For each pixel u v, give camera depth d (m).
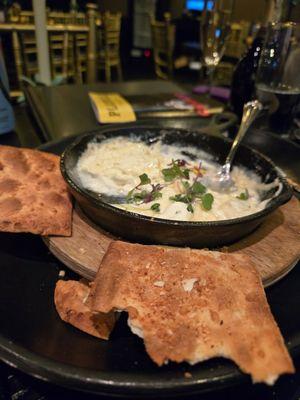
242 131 0.26
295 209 0.23
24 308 0.16
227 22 0.36
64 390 0.16
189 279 0.15
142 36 1.48
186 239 0.18
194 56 1.24
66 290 0.16
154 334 0.13
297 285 0.19
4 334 0.15
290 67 0.31
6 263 0.19
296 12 0.30
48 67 0.48
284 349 0.13
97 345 0.15
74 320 0.16
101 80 1.11
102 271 0.16
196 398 0.16
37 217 0.19
